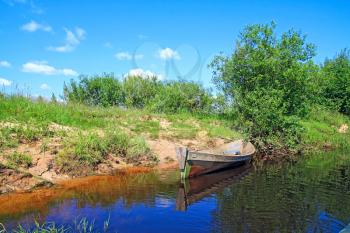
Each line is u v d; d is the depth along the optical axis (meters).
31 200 9.61
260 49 23.34
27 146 12.32
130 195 10.53
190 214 9.14
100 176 12.46
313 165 17.44
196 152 12.77
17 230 7.68
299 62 22.83
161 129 18.78
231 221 8.77
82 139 13.32
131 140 15.15
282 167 16.59
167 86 26.83
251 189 12.02
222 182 12.92
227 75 24.02
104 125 16.56
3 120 13.74
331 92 39.03
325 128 30.14
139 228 8.10
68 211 8.95
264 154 20.38
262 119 20.91
